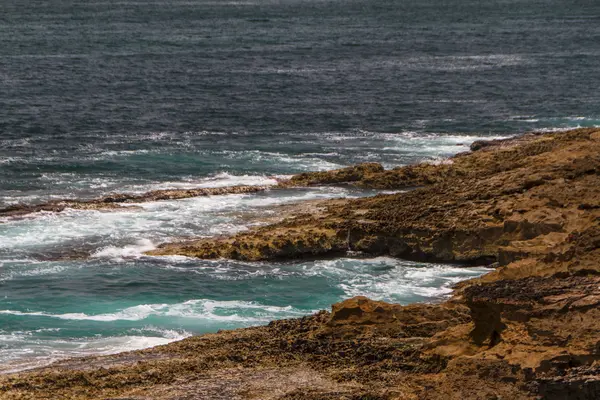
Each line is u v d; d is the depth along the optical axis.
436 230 54.91
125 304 48.56
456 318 40.09
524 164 64.88
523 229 51.12
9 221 61.81
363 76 138.62
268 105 111.56
